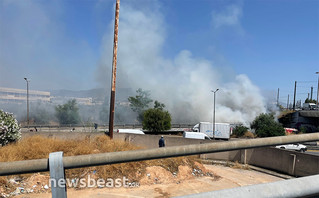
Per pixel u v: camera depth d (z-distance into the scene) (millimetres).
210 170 10703
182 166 9477
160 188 7512
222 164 13422
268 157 12477
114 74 13898
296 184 851
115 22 14000
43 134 14477
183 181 8461
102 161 915
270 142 1167
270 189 813
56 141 9180
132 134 18000
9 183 6441
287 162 11398
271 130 36844
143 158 974
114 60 13898
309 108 57344
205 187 8016
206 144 1087
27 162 833
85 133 14562
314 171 10070
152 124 46375
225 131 43438
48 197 6121
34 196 6141
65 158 873
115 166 7852
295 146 24625
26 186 6555
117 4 13969
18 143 8867
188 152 1044
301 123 55062
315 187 860
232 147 1103
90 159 897
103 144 9656
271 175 11281
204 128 43656
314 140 1240
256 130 47906
